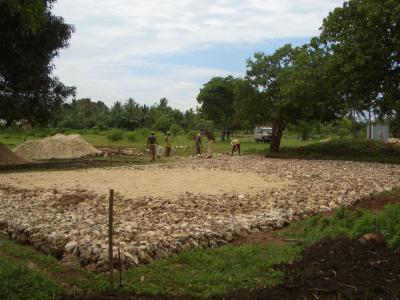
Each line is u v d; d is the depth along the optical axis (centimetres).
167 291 604
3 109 2477
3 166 2369
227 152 3697
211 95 6969
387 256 670
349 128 6338
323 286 584
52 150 3222
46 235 820
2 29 2030
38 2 666
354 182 1652
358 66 2734
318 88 3083
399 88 2830
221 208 1127
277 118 3406
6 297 555
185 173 1900
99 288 612
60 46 2495
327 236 800
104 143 4831
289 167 2288
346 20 2889
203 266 696
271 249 780
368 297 555
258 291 590
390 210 849
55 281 628
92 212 1058
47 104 2648
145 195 1309
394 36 2708
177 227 891
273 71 3369
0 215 1012
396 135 5800
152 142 2714
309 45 3256
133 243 766
